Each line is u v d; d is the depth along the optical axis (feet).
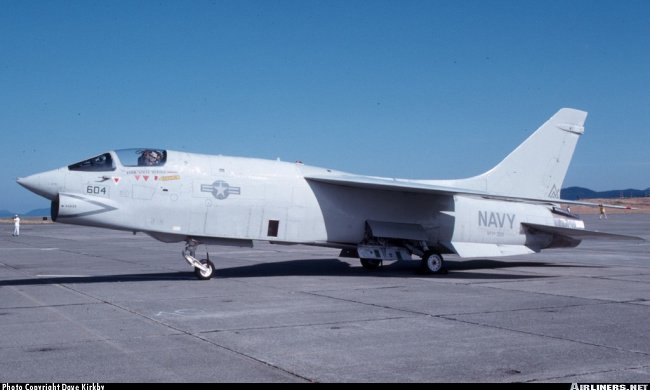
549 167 67.36
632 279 52.95
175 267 63.57
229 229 51.62
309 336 27.99
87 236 141.28
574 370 22.30
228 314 33.76
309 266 65.72
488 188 64.28
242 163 53.67
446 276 56.03
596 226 164.76
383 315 33.60
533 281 51.26
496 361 23.56
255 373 21.79
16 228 148.15
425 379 21.12
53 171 46.91
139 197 48.44
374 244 57.82
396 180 59.82
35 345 26.02
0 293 42.34
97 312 34.32
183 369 22.26
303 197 54.75
